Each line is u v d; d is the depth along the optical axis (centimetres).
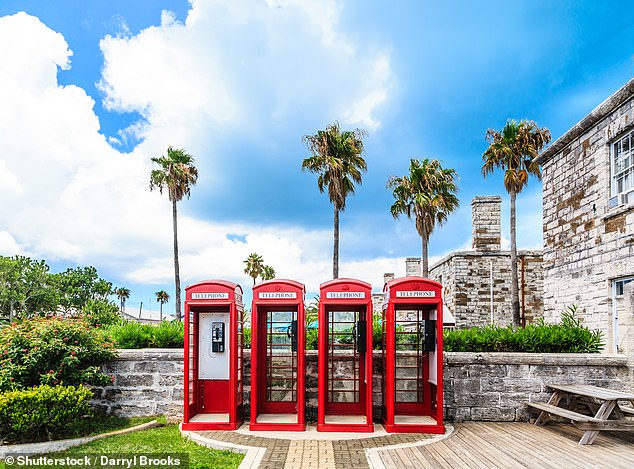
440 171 2503
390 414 765
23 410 684
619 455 635
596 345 917
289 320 905
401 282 783
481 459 618
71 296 4912
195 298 805
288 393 880
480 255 2206
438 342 773
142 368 885
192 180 3325
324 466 591
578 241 1181
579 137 1185
